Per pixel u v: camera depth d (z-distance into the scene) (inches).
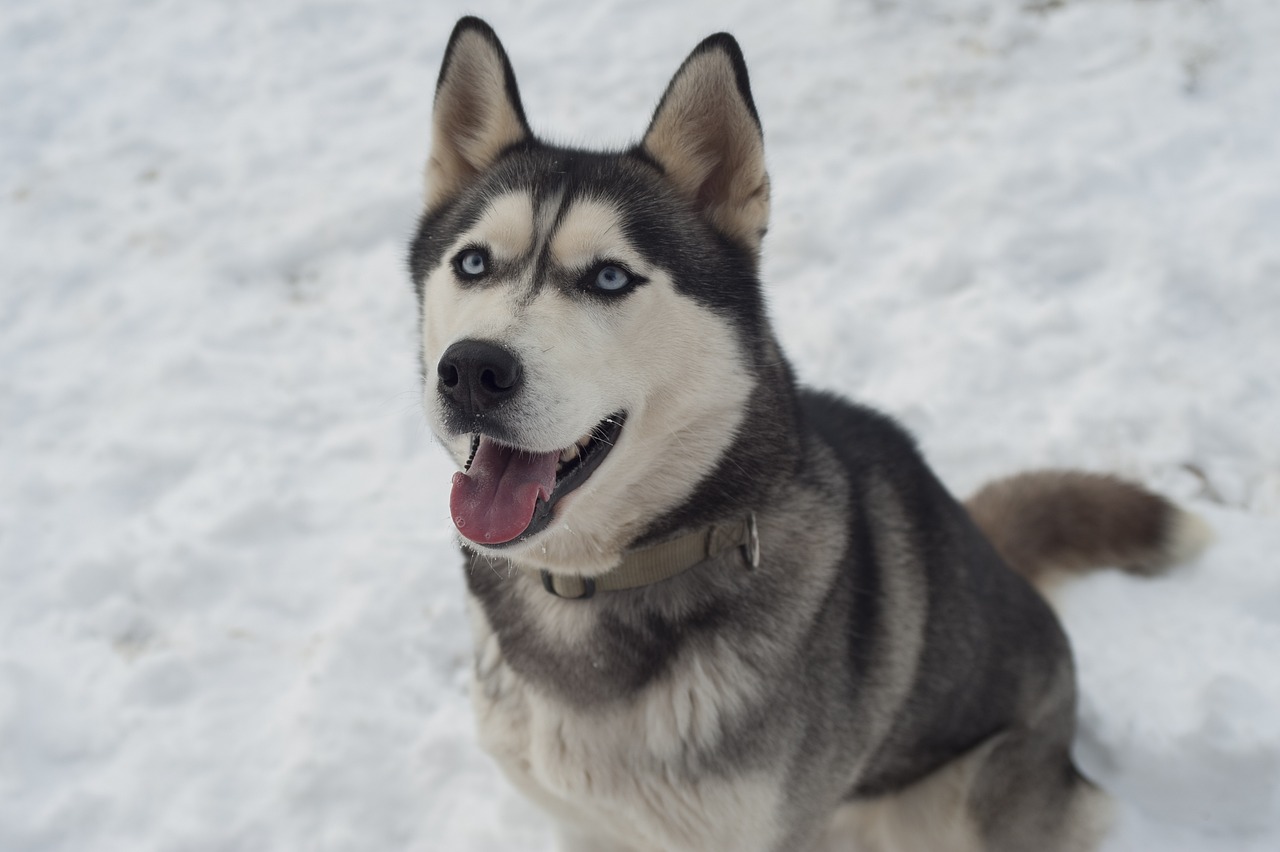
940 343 167.3
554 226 82.4
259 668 133.0
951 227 186.9
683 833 89.0
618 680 86.9
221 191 219.3
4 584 144.0
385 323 188.1
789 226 190.5
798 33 237.5
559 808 96.0
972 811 105.3
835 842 118.0
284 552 148.2
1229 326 164.7
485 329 76.0
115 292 197.8
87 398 175.8
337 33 259.6
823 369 166.4
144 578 142.4
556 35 248.2
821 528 89.7
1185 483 145.6
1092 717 122.3
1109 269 176.6
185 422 169.5
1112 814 111.0
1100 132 200.2
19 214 217.2
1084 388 158.4
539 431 75.2
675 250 84.6
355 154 225.3
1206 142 195.3
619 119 221.8
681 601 86.6
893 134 209.5
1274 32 213.9
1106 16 226.1
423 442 164.6
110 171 226.7
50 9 271.6
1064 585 135.0
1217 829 113.3
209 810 116.7
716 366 84.1
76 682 130.9
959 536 103.6
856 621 91.4
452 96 94.3
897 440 106.3
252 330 188.2
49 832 114.7
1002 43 225.6
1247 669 123.8
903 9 238.4
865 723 93.2
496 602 92.4
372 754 122.4
